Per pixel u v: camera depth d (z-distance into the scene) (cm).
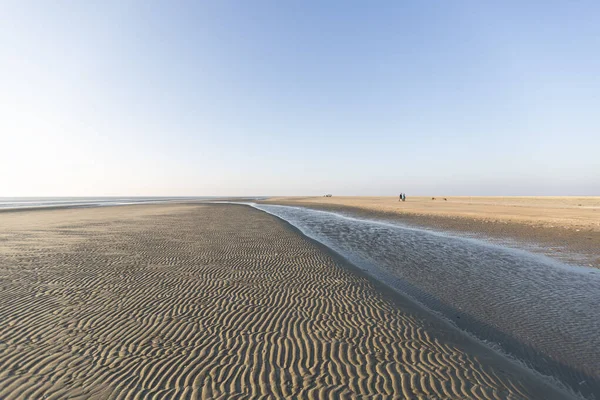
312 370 450
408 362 478
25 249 1347
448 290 897
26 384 402
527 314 727
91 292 778
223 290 809
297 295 783
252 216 3344
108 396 382
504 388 421
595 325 669
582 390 449
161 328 581
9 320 602
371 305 727
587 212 3164
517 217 2708
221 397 386
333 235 1986
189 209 4781
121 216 3322
